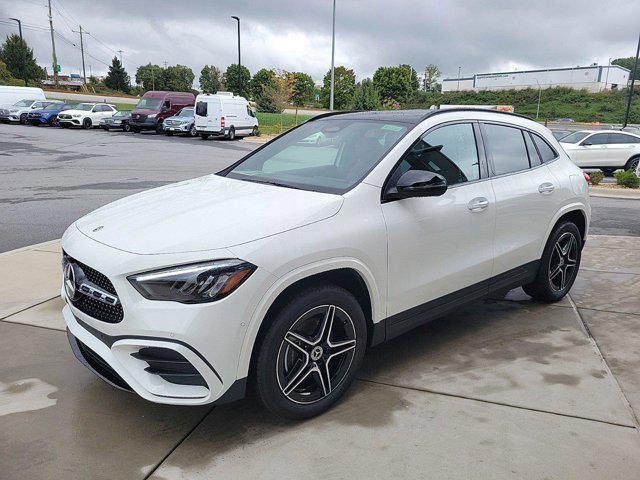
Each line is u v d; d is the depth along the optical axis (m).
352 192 3.23
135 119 31.38
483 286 4.11
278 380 2.89
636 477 2.63
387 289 3.36
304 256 2.84
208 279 2.60
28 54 88.88
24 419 3.07
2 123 36.78
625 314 4.82
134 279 2.63
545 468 2.69
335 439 2.91
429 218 3.54
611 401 3.32
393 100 99.31
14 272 5.61
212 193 3.45
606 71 118.06
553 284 4.99
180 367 2.66
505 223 4.18
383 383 3.52
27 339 4.10
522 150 4.57
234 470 2.66
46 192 11.00
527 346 4.12
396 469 2.67
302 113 68.62
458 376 3.62
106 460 2.72
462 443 2.88
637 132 26.34
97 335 2.88
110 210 3.37
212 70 120.50
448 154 3.86
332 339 3.16
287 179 3.66
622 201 12.62
